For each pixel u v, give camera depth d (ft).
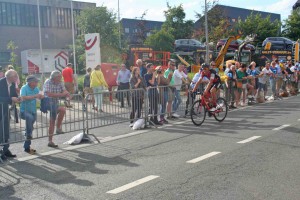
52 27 195.83
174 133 30.55
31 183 18.70
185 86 39.81
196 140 27.35
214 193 16.03
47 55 159.53
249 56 89.40
